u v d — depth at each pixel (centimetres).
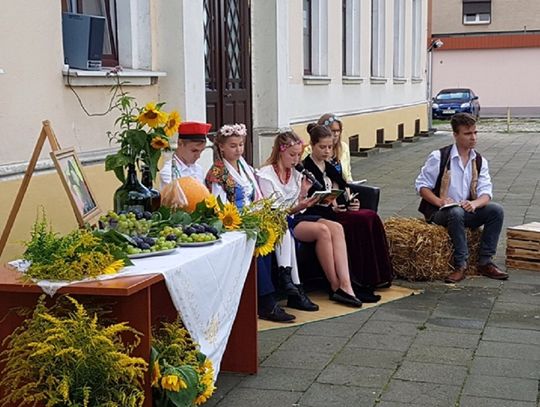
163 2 702
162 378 321
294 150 540
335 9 1366
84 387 296
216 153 517
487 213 623
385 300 564
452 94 3209
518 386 403
